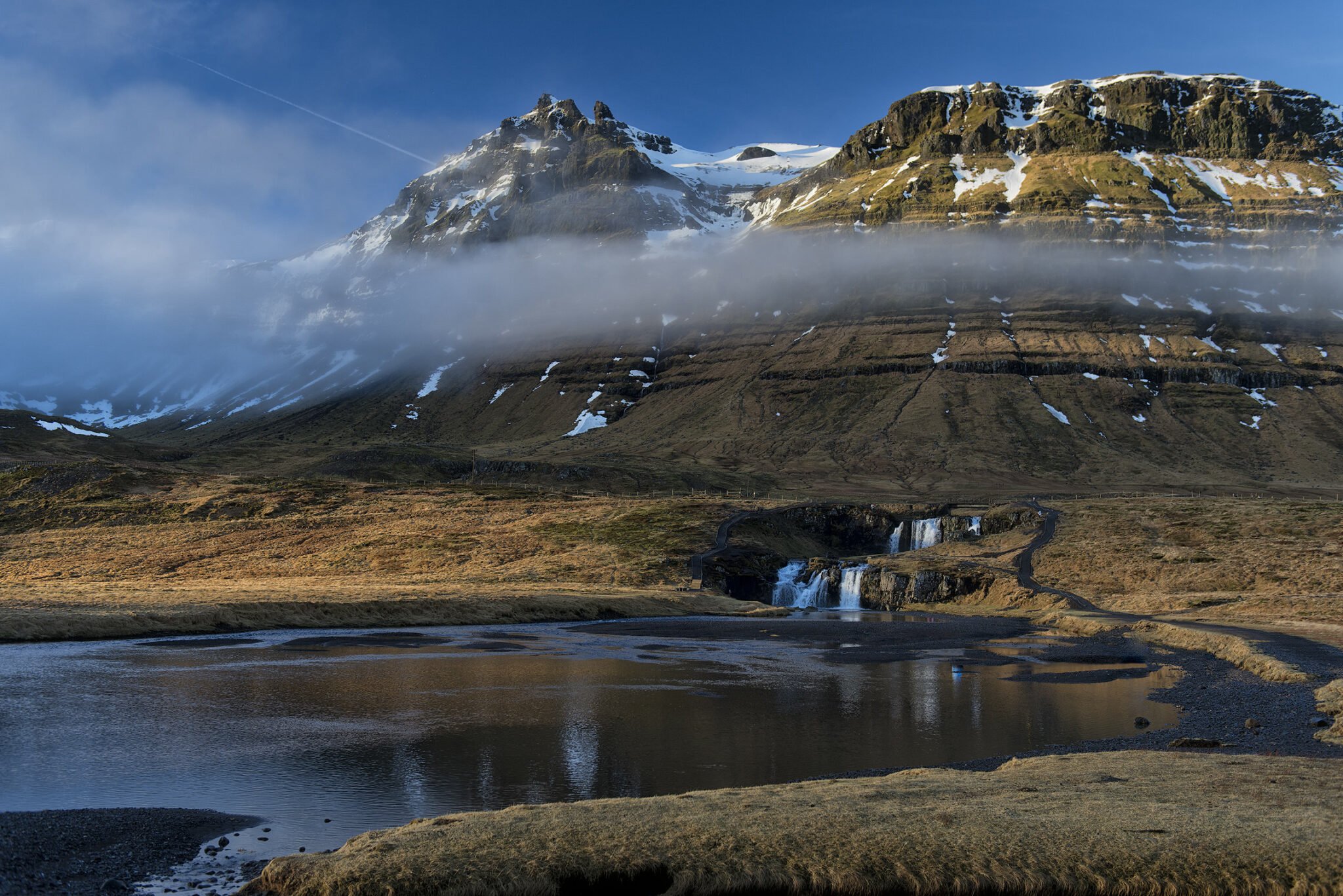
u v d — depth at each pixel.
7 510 154.38
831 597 117.25
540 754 31.33
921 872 18.05
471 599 90.06
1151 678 50.78
